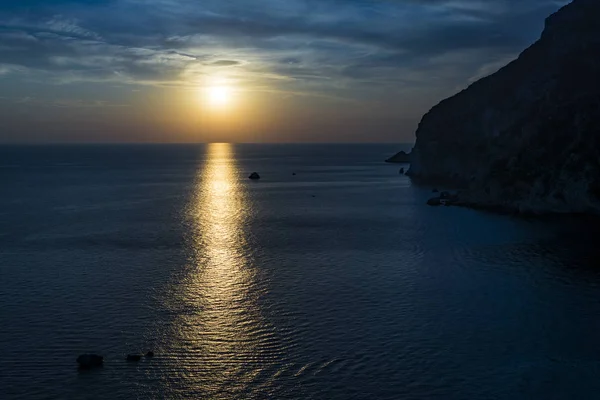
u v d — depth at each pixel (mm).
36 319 39531
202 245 64500
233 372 31812
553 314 39875
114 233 72250
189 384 30531
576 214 78812
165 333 37156
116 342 35656
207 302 43281
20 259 57156
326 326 38250
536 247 60500
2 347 34875
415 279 49250
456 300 43250
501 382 30297
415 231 72312
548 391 29328
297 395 29328
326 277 50312
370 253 59781
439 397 28953
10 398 29000
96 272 51969
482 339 35781
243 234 71688
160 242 66250
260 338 36344
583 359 32781
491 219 79938
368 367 32219
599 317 39156
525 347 34531
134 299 43969
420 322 38781
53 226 77750
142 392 29719
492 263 54188
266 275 51094
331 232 72812
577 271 50625
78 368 32156
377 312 40875
